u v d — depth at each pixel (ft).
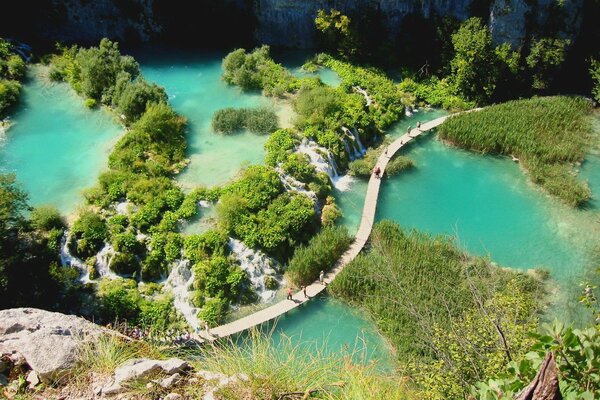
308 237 136.77
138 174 142.61
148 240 128.26
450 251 131.85
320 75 195.42
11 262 110.42
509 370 36.06
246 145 159.74
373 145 171.94
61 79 180.04
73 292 119.75
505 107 181.27
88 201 135.74
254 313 120.98
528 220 146.30
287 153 152.56
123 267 124.36
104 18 205.57
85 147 156.15
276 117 168.25
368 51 203.92
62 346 41.81
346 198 152.46
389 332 110.83
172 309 119.85
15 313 45.65
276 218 134.31
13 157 151.23
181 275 124.67
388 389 42.22
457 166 165.07
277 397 38.96
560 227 143.74
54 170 147.74
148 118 153.38
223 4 210.59
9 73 175.52
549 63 186.91
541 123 173.06
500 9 187.01
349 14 204.95
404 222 146.10
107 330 46.44
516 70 189.57
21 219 120.57
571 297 122.62
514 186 157.38
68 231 127.95
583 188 152.15
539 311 118.21
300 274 128.06
